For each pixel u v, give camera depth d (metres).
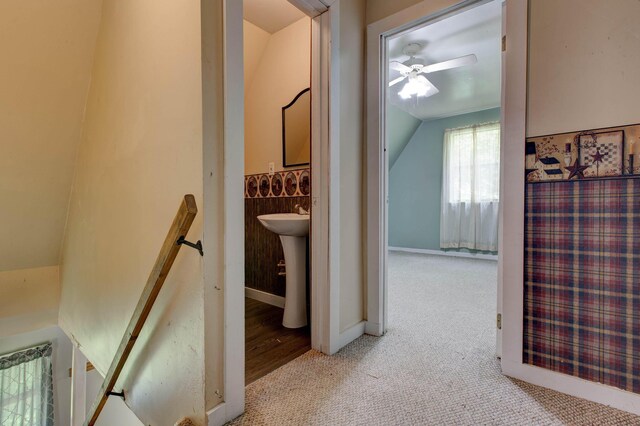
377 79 1.92
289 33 2.49
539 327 1.40
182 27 1.16
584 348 1.30
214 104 1.14
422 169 5.59
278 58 2.58
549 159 1.36
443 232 5.32
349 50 1.86
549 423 1.17
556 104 1.34
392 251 5.82
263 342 1.91
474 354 1.72
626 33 1.20
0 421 2.58
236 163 1.21
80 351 2.44
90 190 2.00
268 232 2.67
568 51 1.31
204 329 1.12
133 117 1.49
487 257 4.88
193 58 1.12
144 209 1.42
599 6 1.24
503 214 1.48
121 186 1.62
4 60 1.62
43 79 1.78
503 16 1.52
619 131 1.21
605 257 1.25
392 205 6.01
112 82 1.68
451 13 1.70
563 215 1.33
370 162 1.96
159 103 1.31
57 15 1.65
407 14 1.79
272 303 2.63
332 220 1.72
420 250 5.68
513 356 1.47
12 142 1.87
